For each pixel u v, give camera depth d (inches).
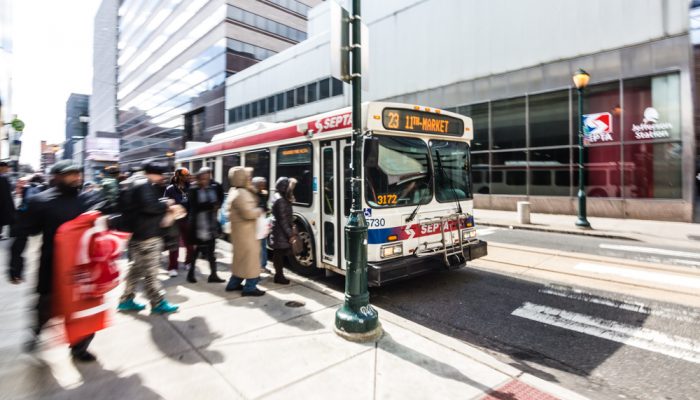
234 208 203.8
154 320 171.0
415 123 226.8
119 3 2701.8
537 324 183.9
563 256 331.3
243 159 340.2
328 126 233.9
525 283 250.2
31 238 404.5
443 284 248.5
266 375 125.3
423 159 231.5
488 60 697.6
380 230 205.6
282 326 165.5
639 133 544.7
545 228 478.9
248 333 157.9
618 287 241.0
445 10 751.7
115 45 2849.4
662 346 159.6
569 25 602.5
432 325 183.5
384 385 120.1
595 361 147.5
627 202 553.3
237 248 205.9
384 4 854.5
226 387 117.9
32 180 489.7
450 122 249.0
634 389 127.6
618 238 422.0
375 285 197.3
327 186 239.6
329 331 161.0
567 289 237.6
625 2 550.3
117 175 299.6
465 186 258.4
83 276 124.7
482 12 700.7
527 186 658.8
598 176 584.1
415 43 803.4
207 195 230.7
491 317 192.9
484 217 595.2
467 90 727.7
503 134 685.9
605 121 573.6
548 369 141.4
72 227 124.2
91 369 128.1
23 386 117.9
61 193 130.9
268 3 1578.5
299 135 262.4
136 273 177.6
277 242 228.7
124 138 2581.2
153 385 118.7
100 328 128.6
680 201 514.3
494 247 373.7
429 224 228.2
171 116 1856.5
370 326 155.1
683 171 512.7
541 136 639.1
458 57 737.6
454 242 241.8
